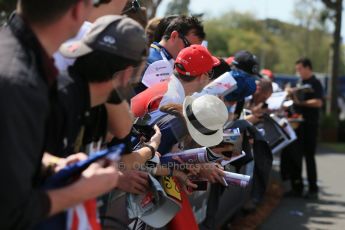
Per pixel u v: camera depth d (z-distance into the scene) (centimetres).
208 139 247
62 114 156
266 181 368
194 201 346
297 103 685
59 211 144
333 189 781
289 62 5750
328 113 1658
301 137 696
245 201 548
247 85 340
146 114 254
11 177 127
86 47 167
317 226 555
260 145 358
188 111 247
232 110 341
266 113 438
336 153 1311
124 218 248
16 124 129
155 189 223
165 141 247
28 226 134
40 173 154
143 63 176
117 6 233
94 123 183
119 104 186
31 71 138
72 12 151
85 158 159
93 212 161
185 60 262
